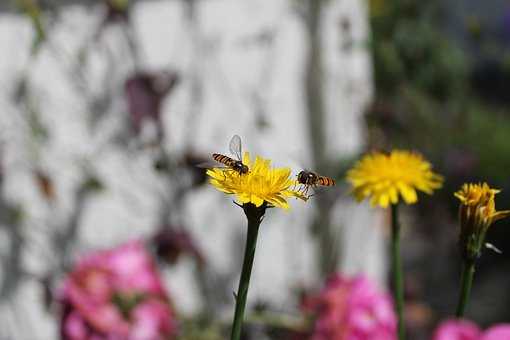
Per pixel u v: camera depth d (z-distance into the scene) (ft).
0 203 3.15
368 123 3.28
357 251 3.49
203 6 3.13
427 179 2.09
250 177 1.77
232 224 3.30
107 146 3.12
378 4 4.55
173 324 2.56
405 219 6.12
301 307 2.67
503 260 5.93
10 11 3.00
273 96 3.22
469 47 6.68
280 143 3.23
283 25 3.20
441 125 5.20
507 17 6.44
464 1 6.71
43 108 3.07
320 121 3.25
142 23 3.09
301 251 3.34
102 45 3.06
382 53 4.60
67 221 3.18
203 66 3.15
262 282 3.34
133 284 2.48
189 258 3.11
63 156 3.11
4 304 3.23
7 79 3.05
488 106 8.55
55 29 3.01
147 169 3.13
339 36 3.27
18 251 3.20
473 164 5.04
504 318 4.99
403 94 4.75
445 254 5.32
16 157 3.09
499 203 6.18
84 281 2.47
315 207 3.29
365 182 2.07
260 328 2.93
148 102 2.77
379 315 2.41
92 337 2.45
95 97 3.09
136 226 3.18
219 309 3.28
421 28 5.86
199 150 3.17
